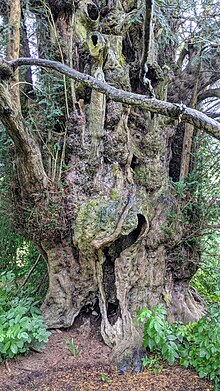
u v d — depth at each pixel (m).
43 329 2.10
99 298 2.36
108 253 2.35
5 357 2.08
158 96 2.44
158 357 2.18
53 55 2.40
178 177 2.85
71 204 2.35
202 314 2.64
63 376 2.01
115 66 2.29
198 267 2.72
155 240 2.43
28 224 2.31
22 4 2.21
